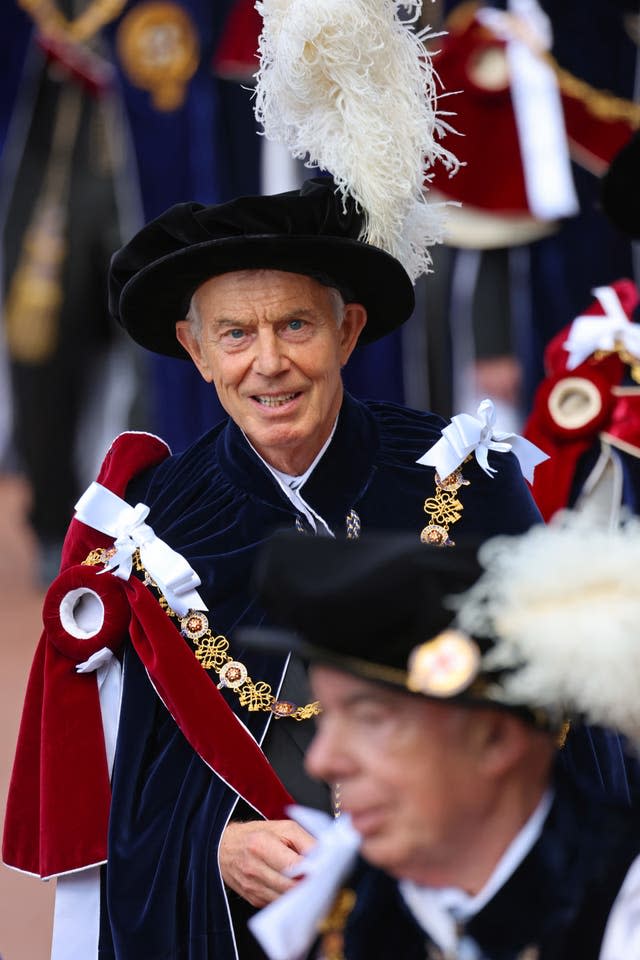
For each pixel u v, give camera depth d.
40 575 25.95
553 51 23.56
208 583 9.80
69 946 9.84
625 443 12.45
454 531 9.95
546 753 6.44
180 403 24.27
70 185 24.94
